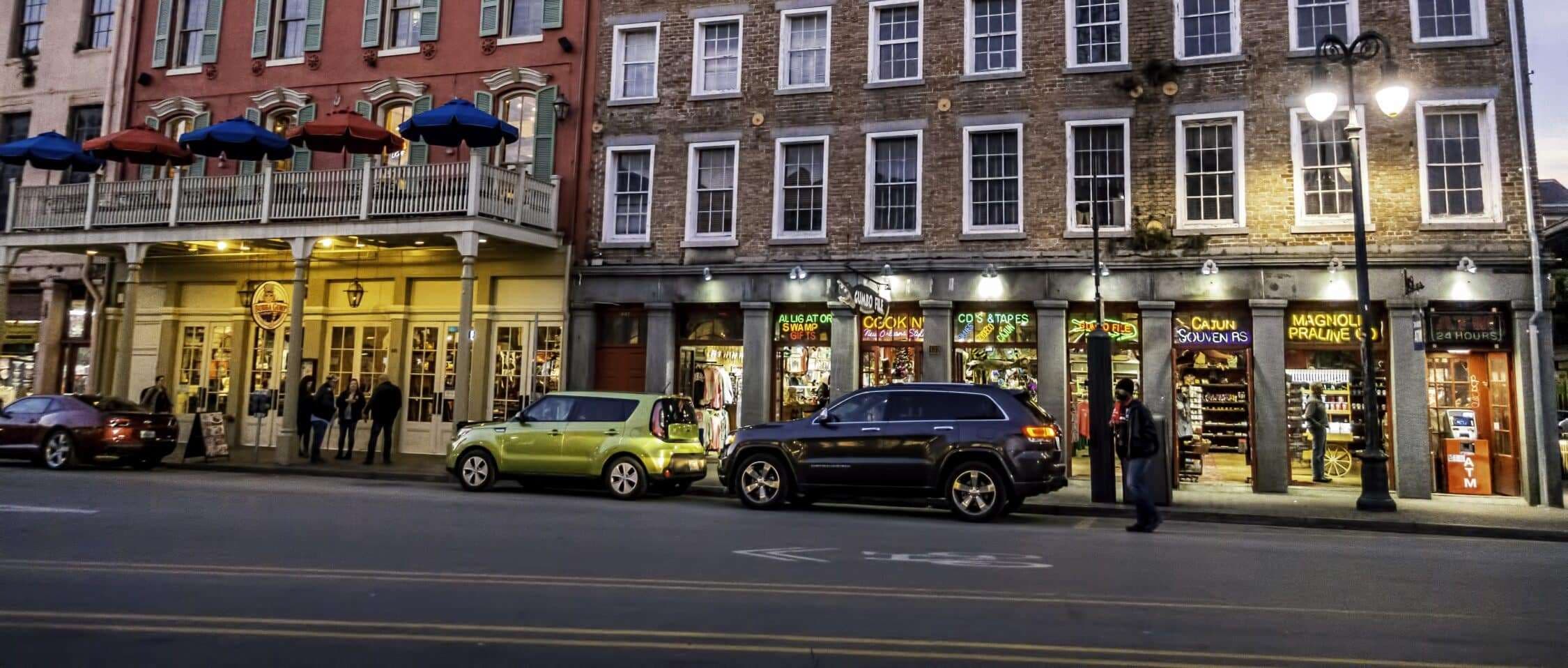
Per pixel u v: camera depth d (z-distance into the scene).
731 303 19.02
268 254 22.00
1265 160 16.52
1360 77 16.33
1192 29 17.34
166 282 22.94
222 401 22.36
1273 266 16.12
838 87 18.92
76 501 11.38
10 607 5.86
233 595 6.27
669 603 6.23
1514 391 15.21
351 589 6.51
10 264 21.17
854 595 6.58
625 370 19.78
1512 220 15.41
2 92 24.84
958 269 17.58
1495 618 6.21
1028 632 5.59
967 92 18.17
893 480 12.09
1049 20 17.92
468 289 17.67
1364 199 16.06
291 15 23.02
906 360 18.02
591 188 20.16
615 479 13.65
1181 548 9.37
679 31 20.03
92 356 22.80
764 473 12.73
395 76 21.72
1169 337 16.48
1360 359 16.06
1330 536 11.18
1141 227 16.89
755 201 19.14
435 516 10.62
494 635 5.34
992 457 11.68
